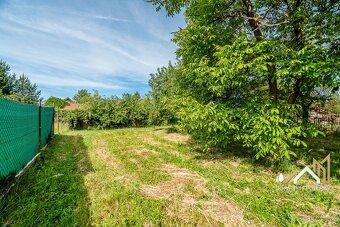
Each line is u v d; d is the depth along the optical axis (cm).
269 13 639
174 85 940
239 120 545
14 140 425
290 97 609
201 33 597
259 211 325
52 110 1142
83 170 527
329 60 448
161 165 581
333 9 506
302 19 535
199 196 377
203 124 545
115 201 350
